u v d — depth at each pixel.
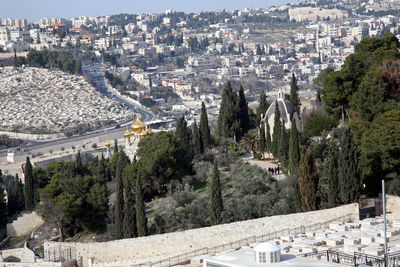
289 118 190.00
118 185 138.12
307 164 127.44
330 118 185.75
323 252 95.44
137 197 134.62
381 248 94.81
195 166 175.88
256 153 184.62
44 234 167.88
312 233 111.81
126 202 136.00
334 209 122.75
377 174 136.12
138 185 134.88
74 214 156.25
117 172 139.25
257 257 78.44
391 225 112.38
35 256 149.12
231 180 156.38
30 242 166.50
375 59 194.50
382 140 134.25
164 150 167.50
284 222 121.81
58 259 139.25
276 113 175.62
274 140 174.00
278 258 78.50
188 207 136.50
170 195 158.12
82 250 136.00
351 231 110.06
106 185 171.88
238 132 199.75
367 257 89.31
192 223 133.75
